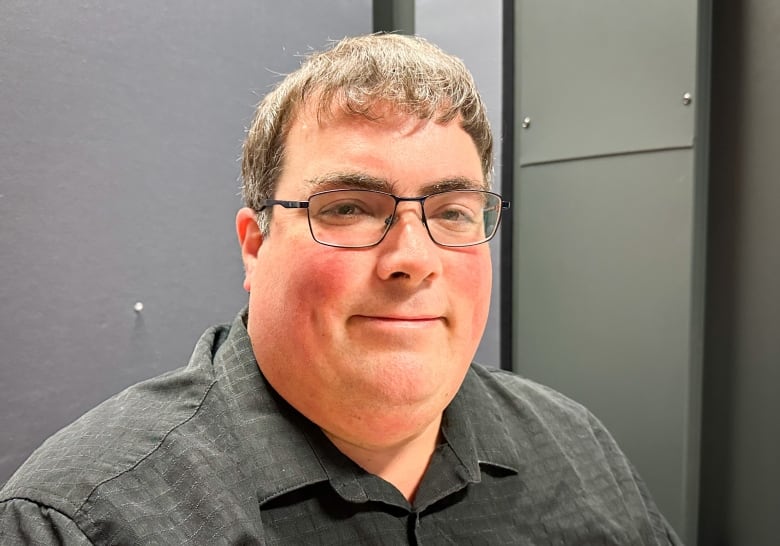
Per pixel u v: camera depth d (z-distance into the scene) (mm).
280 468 575
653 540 761
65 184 892
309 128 566
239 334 667
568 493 720
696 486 1044
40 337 880
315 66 593
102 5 910
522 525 674
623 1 1033
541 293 1171
